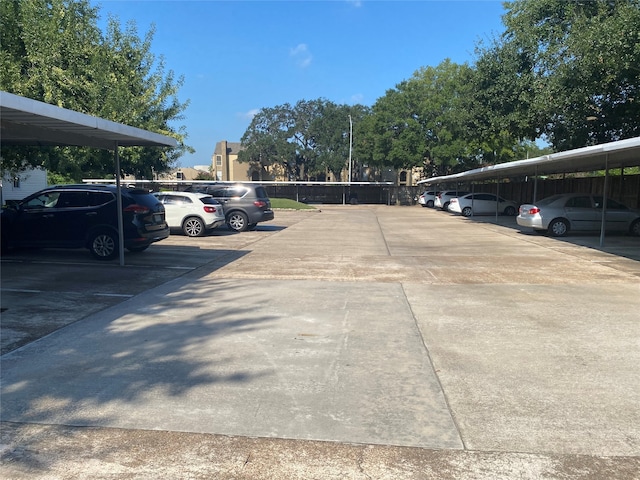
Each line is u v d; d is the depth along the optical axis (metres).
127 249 13.05
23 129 8.11
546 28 18.59
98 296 7.85
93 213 11.16
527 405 4.01
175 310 7.01
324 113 63.00
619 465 3.19
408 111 46.41
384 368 4.82
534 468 3.16
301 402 4.08
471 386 4.39
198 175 89.00
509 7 20.20
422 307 7.20
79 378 4.56
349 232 19.19
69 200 11.28
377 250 13.66
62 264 10.77
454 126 40.38
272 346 5.46
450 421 3.76
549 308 7.09
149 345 5.48
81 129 8.11
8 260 11.24
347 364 4.93
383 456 3.30
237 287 8.61
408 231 19.62
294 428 3.66
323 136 62.28
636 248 13.66
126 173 28.98
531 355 5.15
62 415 3.86
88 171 23.48
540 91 17.69
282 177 71.12
